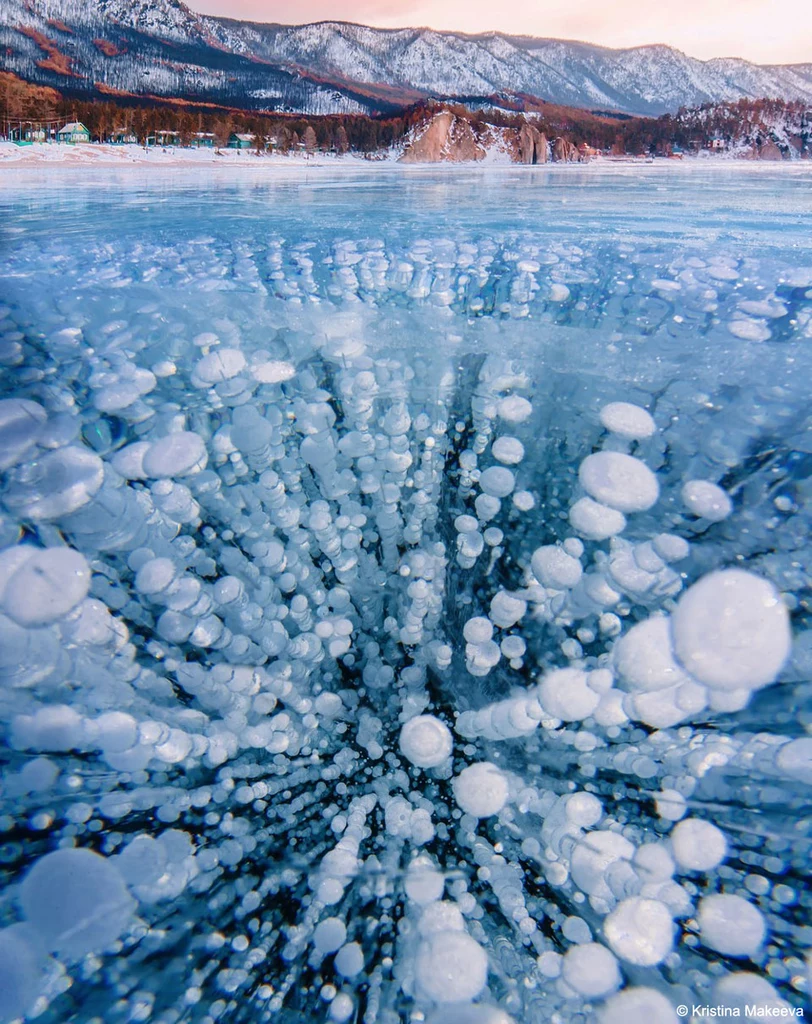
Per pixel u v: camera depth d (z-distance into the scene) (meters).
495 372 1.58
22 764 1.06
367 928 1.03
